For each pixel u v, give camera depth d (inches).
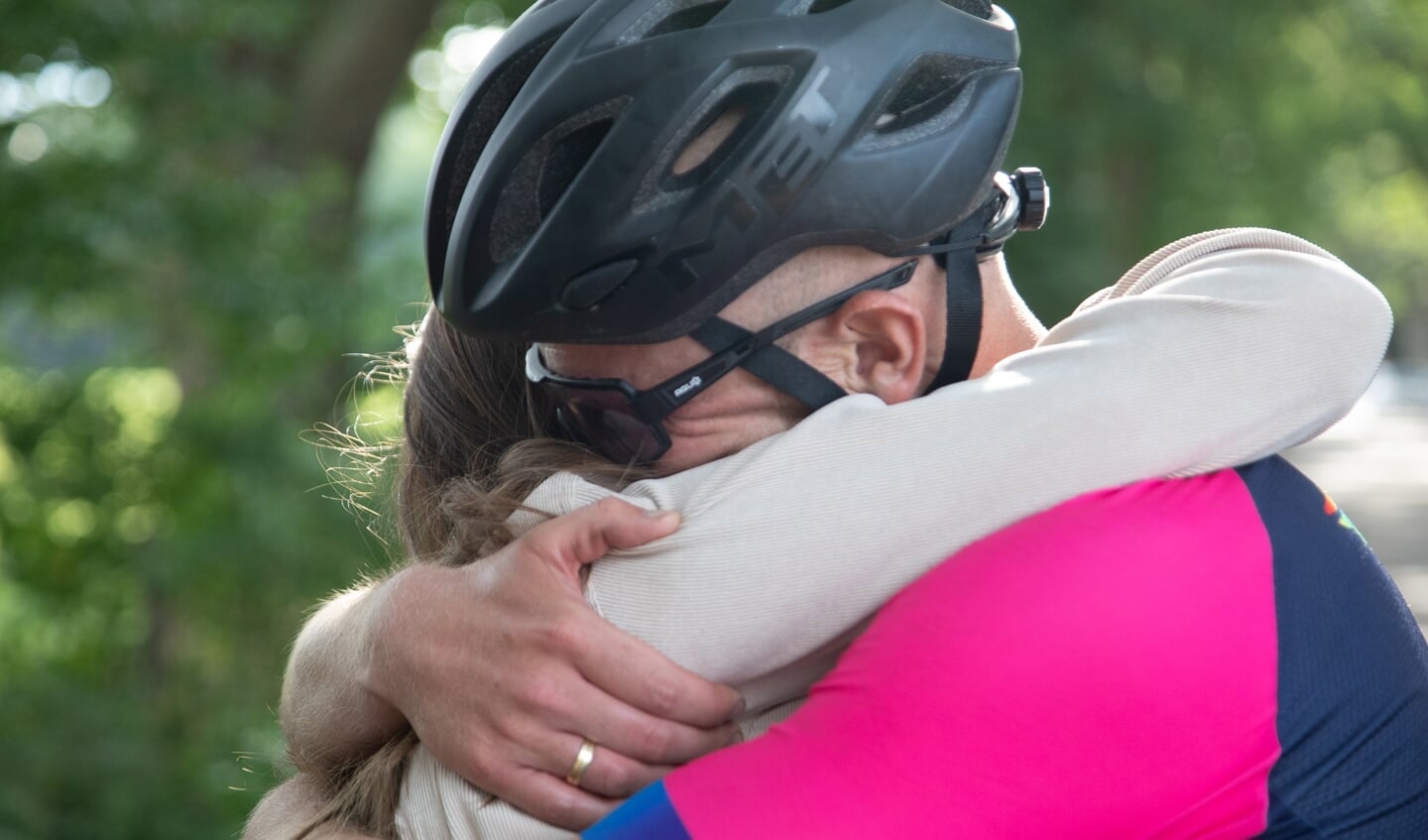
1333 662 86.6
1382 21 1769.2
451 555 103.7
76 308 578.6
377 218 681.0
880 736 79.5
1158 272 100.7
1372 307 90.7
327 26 746.8
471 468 110.7
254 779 610.9
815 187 88.8
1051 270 1240.2
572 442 103.3
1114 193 1605.6
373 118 756.6
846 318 93.9
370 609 100.8
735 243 88.7
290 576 621.3
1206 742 81.3
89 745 604.7
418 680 93.4
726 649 87.2
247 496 608.1
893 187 90.4
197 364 635.5
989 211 99.0
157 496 627.2
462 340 110.5
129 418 656.4
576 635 87.8
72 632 680.4
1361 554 92.1
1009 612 80.0
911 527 85.4
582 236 88.7
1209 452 86.9
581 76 89.7
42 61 514.6
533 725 88.5
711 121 89.8
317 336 591.8
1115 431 85.7
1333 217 2340.1
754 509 87.2
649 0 92.5
